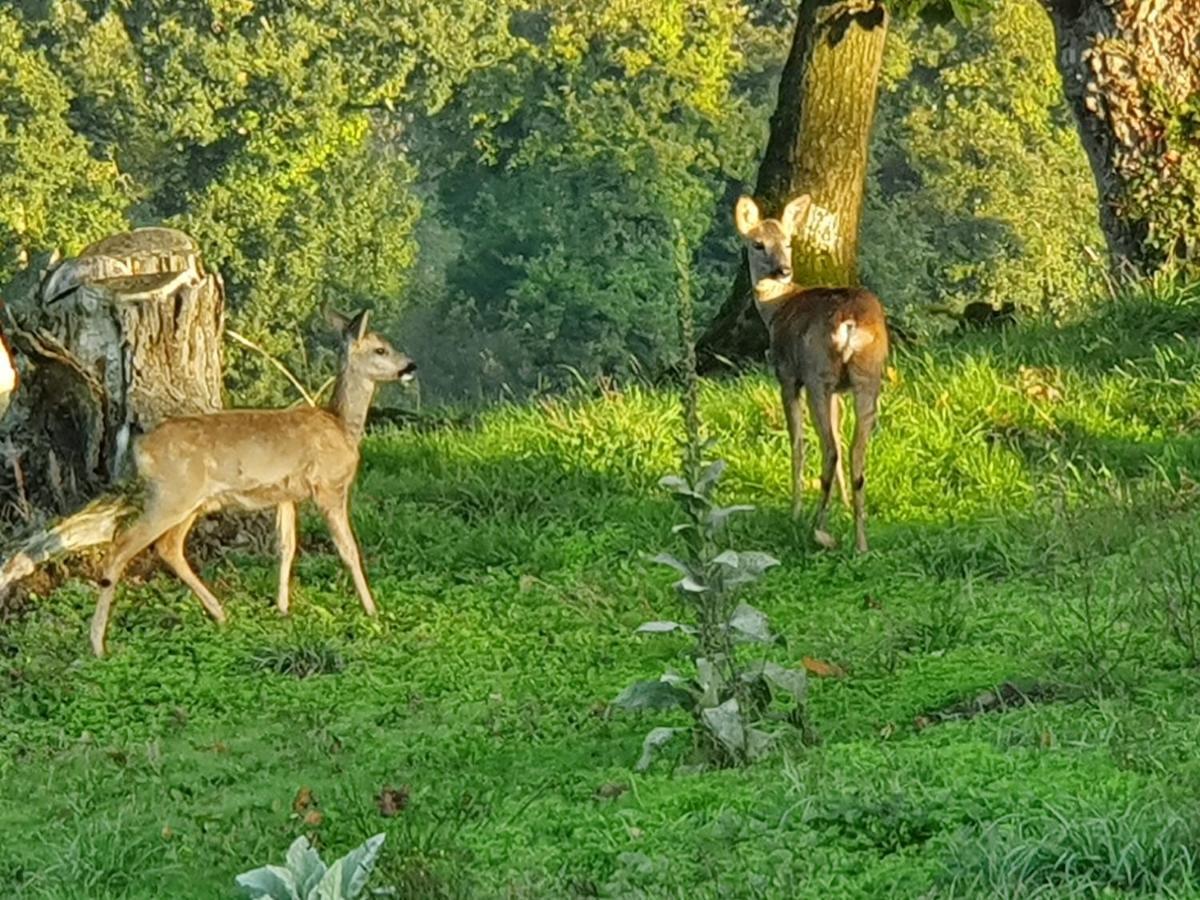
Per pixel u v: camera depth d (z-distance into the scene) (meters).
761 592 10.29
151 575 11.14
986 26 49.78
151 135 41.22
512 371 46.84
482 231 47.09
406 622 10.41
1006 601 9.55
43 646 10.19
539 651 9.77
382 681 9.49
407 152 49.56
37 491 11.18
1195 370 13.87
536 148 46.09
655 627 7.45
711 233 47.91
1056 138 51.03
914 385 13.98
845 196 16.91
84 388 11.10
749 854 6.18
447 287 47.88
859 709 8.00
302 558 11.50
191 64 40.69
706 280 46.22
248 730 8.96
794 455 11.58
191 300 11.24
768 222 11.77
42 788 8.31
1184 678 7.74
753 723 7.48
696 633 7.45
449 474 13.39
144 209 43.34
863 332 11.04
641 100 46.56
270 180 41.38
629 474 12.97
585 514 12.24
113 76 40.47
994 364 14.57
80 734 9.11
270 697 9.38
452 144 48.00
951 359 14.66
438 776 7.86
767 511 11.76
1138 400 13.68
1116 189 16.64
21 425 11.09
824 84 16.84
